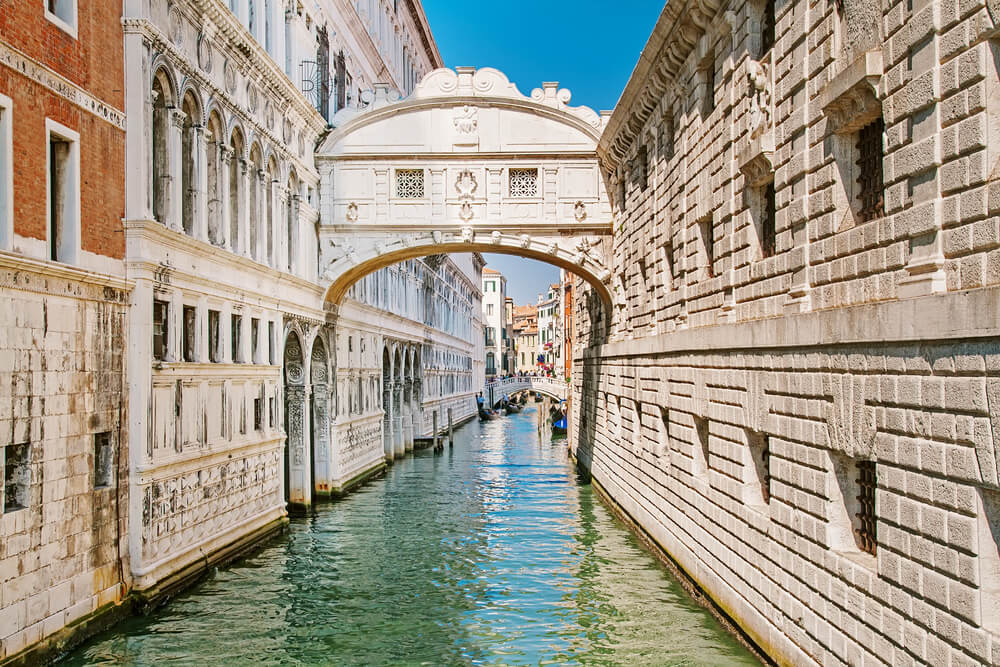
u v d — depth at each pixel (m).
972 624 7.00
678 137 17.77
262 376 19.97
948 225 7.60
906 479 8.05
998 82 6.97
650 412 20.05
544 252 25.86
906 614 8.02
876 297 8.92
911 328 7.80
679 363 17.00
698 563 15.30
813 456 10.17
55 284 11.70
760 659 11.95
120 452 13.41
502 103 25.73
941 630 7.44
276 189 21.50
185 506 15.52
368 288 33.00
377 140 25.67
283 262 22.00
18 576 10.80
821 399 9.97
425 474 34.78
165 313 14.76
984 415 6.84
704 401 15.01
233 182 18.91
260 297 19.77
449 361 61.38
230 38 17.70
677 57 17.03
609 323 27.88
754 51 12.77
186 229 16.31
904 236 8.30
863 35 9.13
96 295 12.73
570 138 25.81
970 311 6.90
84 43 12.60
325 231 25.58
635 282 22.89
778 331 11.20
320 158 25.62
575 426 39.56
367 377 32.75
